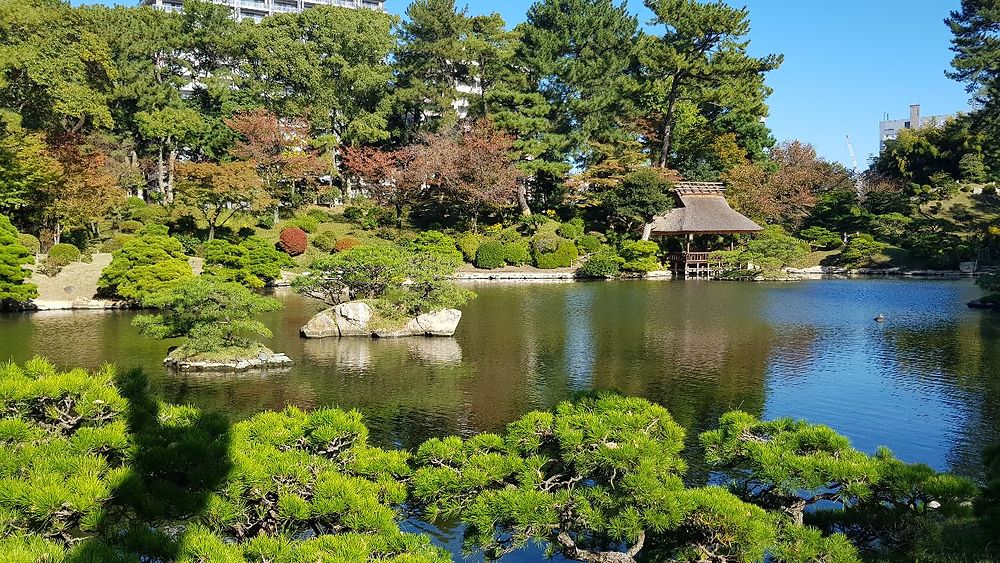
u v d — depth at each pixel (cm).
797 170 5588
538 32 5159
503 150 4869
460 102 7325
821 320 2542
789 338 2172
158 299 1730
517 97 5050
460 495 616
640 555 654
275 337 2169
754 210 5050
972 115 5259
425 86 5428
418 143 5506
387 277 2309
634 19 5722
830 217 5284
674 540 639
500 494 591
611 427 639
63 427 559
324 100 5200
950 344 2048
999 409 1354
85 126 4394
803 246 4584
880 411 1348
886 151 7019
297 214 4941
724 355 1912
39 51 3506
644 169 4934
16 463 475
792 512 665
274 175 4825
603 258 4416
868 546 660
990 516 610
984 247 4547
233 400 1405
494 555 630
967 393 1478
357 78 5184
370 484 607
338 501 559
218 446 564
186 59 5225
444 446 661
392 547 534
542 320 2569
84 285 2914
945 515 623
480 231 5075
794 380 1611
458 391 1504
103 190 3488
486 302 3138
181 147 4959
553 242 4600
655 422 679
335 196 5456
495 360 1834
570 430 627
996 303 2827
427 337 2192
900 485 596
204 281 1783
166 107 4606
